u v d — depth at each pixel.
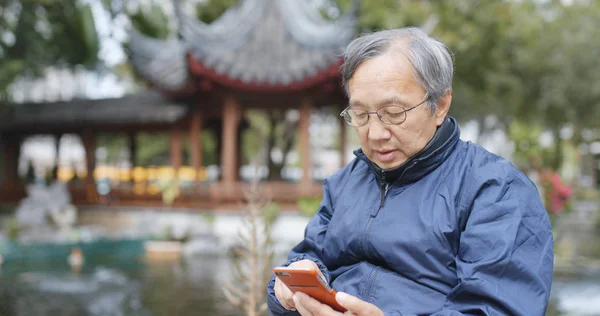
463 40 22.69
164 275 13.61
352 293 2.10
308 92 18.72
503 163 2.06
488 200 1.96
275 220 17.30
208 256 16.53
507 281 1.84
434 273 2.00
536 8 30.36
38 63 24.31
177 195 20.70
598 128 33.50
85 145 23.16
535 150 33.66
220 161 24.55
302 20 19.08
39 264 15.36
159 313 9.91
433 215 2.03
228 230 19.09
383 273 2.07
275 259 13.97
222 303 10.59
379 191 2.21
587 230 24.77
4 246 15.93
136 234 18.98
